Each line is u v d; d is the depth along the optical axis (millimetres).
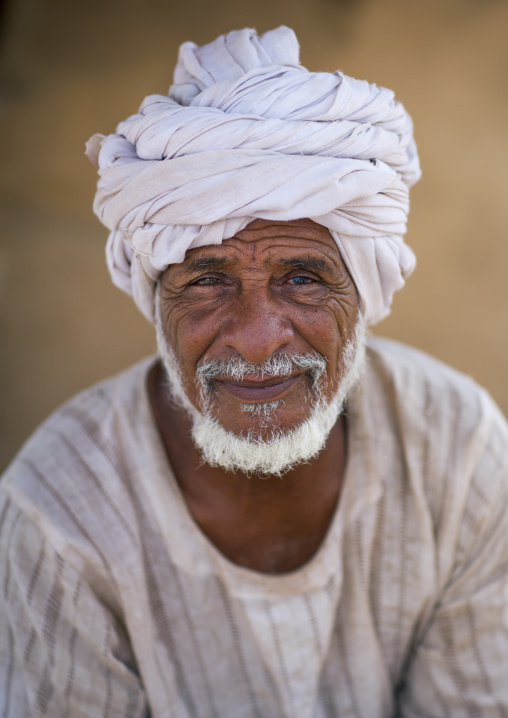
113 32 4367
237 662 1758
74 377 3998
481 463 1774
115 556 1644
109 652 1644
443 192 4266
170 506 1694
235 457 1499
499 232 4250
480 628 1732
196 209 1387
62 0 4352
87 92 4336
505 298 4195
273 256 1430
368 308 1626
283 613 1696
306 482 1637
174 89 1556
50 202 4270
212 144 1378
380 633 1817
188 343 1513
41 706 1635
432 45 4336
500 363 4133
